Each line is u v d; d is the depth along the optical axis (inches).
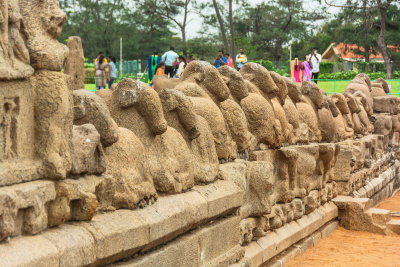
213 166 241.4
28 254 129.7
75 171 152.5
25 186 136.3
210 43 2484.0
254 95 309.1
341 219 437.4
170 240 200.7
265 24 2514.8
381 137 622.2
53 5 149.6
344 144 478.6
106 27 2475.4
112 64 737.0
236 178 257.9
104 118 169.3
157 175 202.8
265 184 282.0
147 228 174.2
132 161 183.0
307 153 359.9
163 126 205.0
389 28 1776.6
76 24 2524.6
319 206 405.1
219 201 229.1
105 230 156.4
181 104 228.1
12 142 140.4
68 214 148.2
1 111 135.3
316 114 419.5
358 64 1898.4
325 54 2429.9
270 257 296.8
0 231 126.2
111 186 166.9
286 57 2507.4
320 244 382.6
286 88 341.7
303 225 358.0
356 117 554.6
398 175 731.4
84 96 169.8
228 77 289.9
